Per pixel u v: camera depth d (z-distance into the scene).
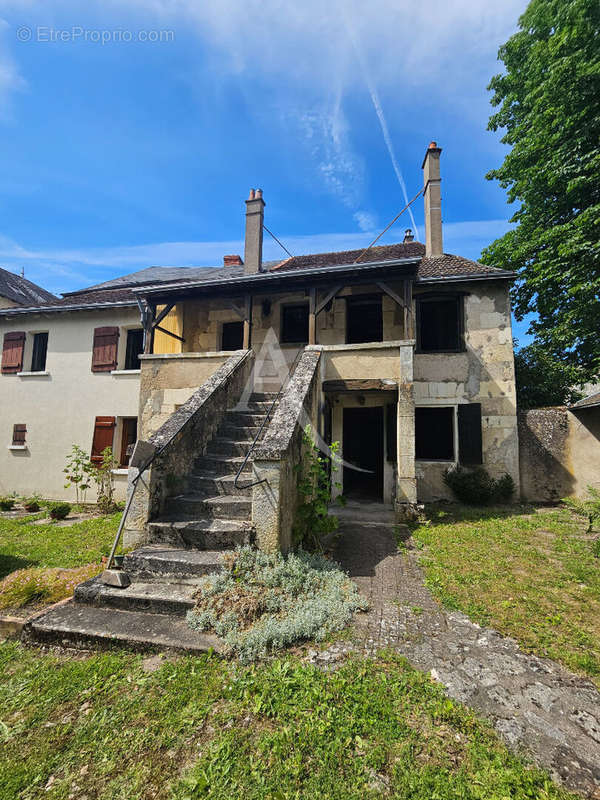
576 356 10.89
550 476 8.05
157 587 3.29
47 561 4.47
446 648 2.64
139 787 1.64
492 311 8.55
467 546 4.88
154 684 2.28
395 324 8.64
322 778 1.64
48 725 2.00
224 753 1.78
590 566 4.14
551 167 9.61
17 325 10.59
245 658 2.47
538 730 1.92
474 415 8.28
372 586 3.65
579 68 8.75
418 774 1.65
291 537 4.01
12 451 10.02
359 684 2.22
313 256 12.11
